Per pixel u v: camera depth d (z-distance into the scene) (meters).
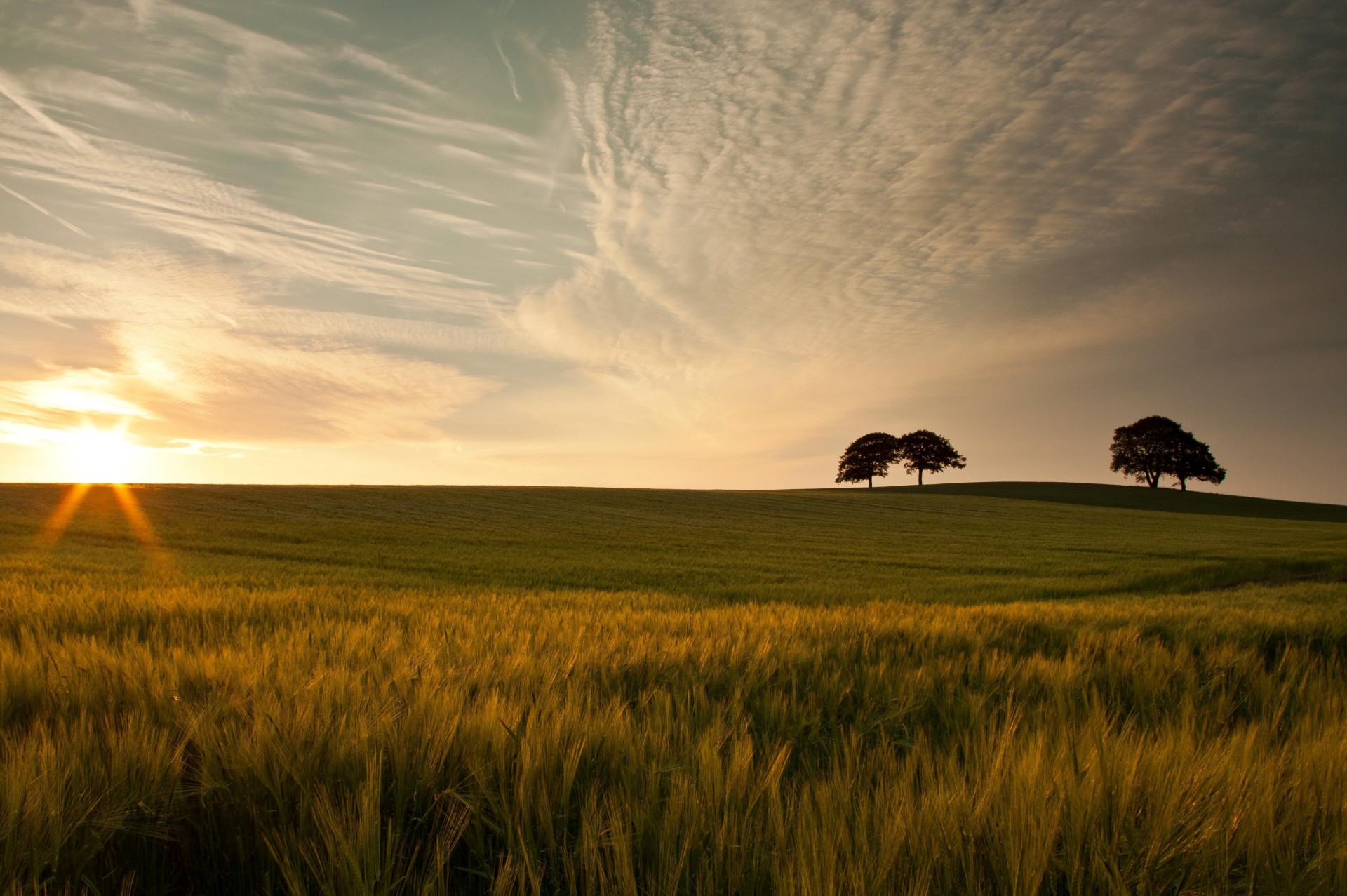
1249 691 4.30
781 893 1.58
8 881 1.70
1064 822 1.88
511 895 1.72
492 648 4.71
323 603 8.62
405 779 2.21
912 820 1.86
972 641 5.63
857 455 106.00
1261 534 43.97
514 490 58.19
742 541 35.47
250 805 2.02
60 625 5.95
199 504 39.25
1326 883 1.67
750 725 3.13
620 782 2.25
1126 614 8.02
